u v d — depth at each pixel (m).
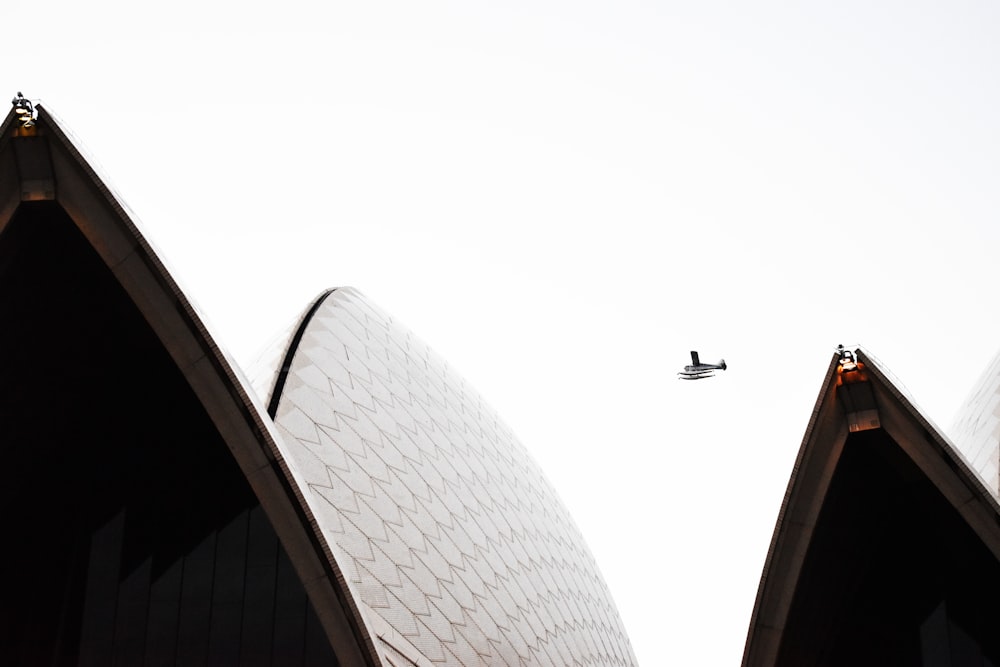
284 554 22.98
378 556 25.22
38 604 22.81
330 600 19.30
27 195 19.12
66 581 22.95
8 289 20.38
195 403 22.73
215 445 23.42
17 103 18.97
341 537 24.67
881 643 24.09
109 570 23.02
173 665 22.41
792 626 22.12
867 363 20.73
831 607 23.75
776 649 21.66
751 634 21.80
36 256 19.98
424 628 25.00
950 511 21.88
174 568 23.00
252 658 22.42
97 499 23.47
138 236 19.09
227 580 22.88
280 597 22.73
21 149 19.14
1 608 22.77
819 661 24.27
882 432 20.84
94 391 22.97
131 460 23.69
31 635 22.61
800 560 21.45
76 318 21.22
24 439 22.78
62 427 23.23
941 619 23.75
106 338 21.66
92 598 22.84
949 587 23.89
